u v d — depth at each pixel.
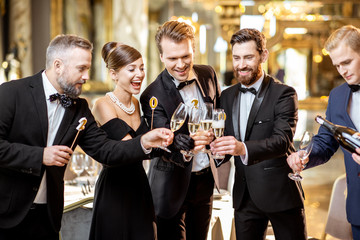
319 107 12.23
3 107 2.02
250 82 2.40
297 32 12.73
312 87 13.87
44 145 2.10
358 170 2.24
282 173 2.37
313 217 5.01
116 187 2.36
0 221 2.02
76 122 2.21
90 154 2.28
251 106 2.45
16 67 8.04
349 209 2.31
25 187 2.04
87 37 9.59
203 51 14.52
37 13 8.72
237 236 2.55
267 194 2.37
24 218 2.08
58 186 2.15
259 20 9.05
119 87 2.50
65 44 2.09
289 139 2.28
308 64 13.83
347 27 2.21
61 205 2.19
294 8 8.90
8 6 8.10
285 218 2.40
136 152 2.19
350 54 2.15
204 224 2.68
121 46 2.43
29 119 2.07
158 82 2.62
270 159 2.38
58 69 2.10
